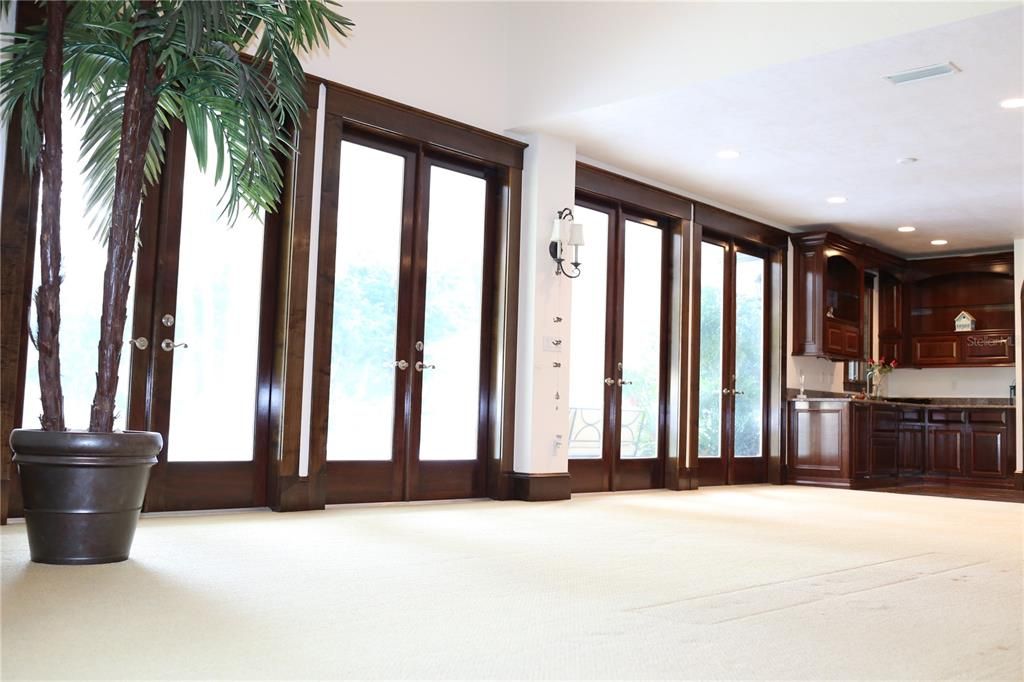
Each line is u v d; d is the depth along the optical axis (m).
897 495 7.62
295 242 4.92
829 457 8.47
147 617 2.35
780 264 8.84
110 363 3.16
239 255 4.88
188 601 2.55
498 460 6.02
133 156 3.16
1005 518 5.81
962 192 7.40
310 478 4.95
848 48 4.65
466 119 5.93
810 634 2.43
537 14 6.09
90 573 2.89
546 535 4.26
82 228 4.30
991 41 4.50
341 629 2.30
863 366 10.12
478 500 5.97
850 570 3.54
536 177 6.19
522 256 6.21
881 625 2.58
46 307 3.10
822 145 6.27
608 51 5.66
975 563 3.84
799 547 4.14
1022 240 9.16
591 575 3.22
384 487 5.49
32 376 4.16
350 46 5.26
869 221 8.56
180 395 4.64
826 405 8.52
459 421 5.96
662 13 5.41
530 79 6.07
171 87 3.42
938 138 6.04
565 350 6.30
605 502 6.12
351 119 5.23
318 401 5.00
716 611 2.69
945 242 9.44
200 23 2.94
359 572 3.11
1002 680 2.06
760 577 3.31
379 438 5.48
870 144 6.21
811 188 7.42
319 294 5.04
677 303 7.58
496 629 2.37
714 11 5.18
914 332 10.24
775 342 8.77
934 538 4.66
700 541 4.24
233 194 3.55
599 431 6.96
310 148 5.00
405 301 5.61
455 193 5.99
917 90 5.19
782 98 5.41
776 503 6.48
